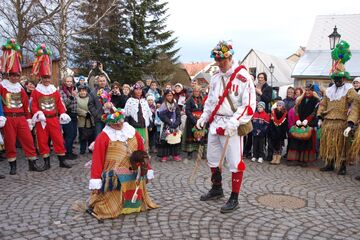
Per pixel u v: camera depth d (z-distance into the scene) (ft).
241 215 14.65
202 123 15.99
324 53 79.82
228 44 14.85
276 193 17.89
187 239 12.30
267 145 28.14
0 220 13.71
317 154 27.14
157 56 92.94
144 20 90.27
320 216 14.84
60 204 15.55
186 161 24.91
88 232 12.74
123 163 14.32
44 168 21.62
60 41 59.26
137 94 22.93
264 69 107.34
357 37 81.92
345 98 22.48
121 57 84.02
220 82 15.37
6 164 23.30
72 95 25.30
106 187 13.91
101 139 14.06
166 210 15.02
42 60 21.66
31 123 21.12
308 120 24.22
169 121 24.49
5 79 20.97
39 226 13.19
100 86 25.04
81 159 24.84
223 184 19.06
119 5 81.92
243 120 14.44
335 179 21.29
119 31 85.25
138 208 14.66
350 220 14.49
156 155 27.17
